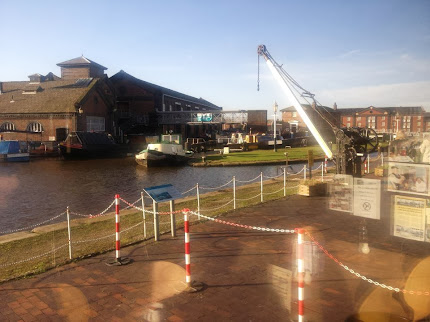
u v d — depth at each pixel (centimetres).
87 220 1187
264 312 530
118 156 4600
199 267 705
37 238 966
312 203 1299
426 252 749
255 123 6506
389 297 563
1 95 5481
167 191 907
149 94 6694
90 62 6494
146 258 762
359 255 745
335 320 501
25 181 2408
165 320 515
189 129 7556
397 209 754
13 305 566
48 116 4866
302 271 476
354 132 1507
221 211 1243
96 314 536
